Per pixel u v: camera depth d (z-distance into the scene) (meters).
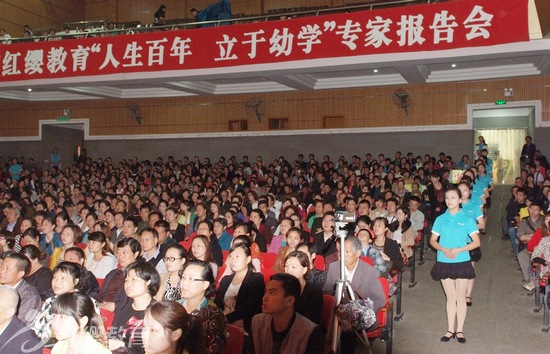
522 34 10.14
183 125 18.44
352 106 16.56
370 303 4.06
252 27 12.31
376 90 16.30
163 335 3.01
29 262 4.70
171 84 15.06
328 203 8.55
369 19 11.39
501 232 10.84
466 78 14.73
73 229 6.89
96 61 13.59
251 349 3.65
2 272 4.54
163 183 13.66
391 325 5.24
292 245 6.09
